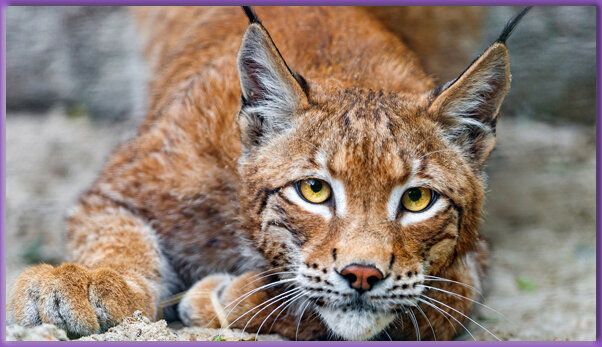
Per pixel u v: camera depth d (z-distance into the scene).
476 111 9.02
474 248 9.70
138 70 16.62
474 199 8.95
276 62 8.67
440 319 9.44
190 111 10.61
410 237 8.23
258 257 9.19
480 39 15.83
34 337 7.29
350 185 8.09
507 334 10.45
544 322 11.90
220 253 10.16
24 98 20.81
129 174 10.57
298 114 8.70
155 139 10.77
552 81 20.02
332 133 8.38
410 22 14.00
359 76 10.22
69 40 20.25
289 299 8.97
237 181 9.48
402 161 8.21
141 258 9.70
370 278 7.81
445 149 8.71
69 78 20.47
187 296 9.67
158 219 10.27
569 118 20.28
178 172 10.23
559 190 17.73
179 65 12.88
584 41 19.80
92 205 10.54
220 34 12.55
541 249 15.78
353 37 11.34
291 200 8.37
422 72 11.52
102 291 8.34
